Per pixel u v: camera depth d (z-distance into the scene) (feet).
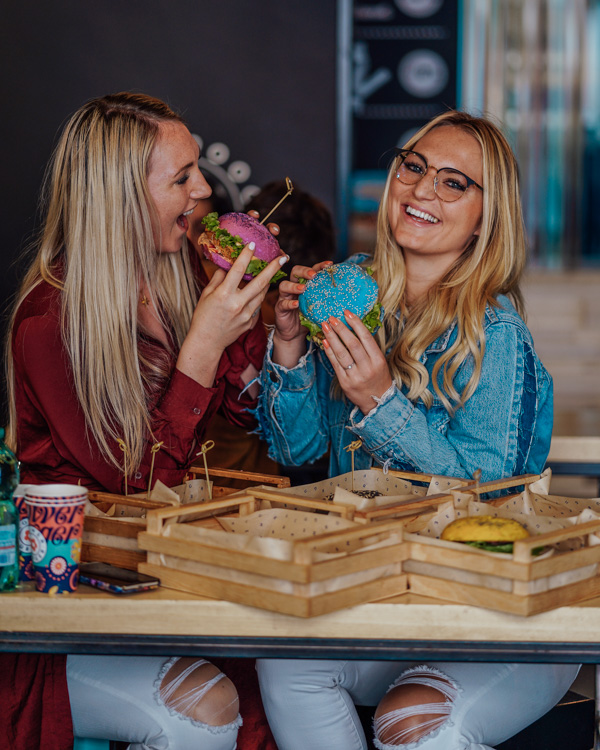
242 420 7.59
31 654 5.45
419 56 26.40
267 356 7.00
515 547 4.62
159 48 12.59
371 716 6.36
